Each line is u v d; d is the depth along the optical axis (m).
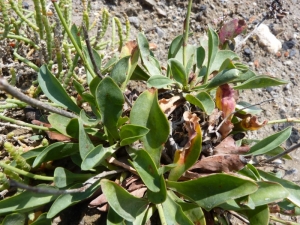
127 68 0.27
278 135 0.27
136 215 0.23
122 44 0.34
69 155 0.26
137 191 0.26
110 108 0.25
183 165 0.25
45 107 0.20
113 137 0.26
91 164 0.22
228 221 0.29
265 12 0.44
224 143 0.27
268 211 0.25
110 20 0.41
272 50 0.42
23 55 0.33
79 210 0.27
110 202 0.22
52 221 0.26
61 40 0.34
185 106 0.29
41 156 0.24
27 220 0.26
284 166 0.34
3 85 0.15
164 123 0.24
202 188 0.24
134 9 0.42
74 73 0.31
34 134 0.30
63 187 0.25
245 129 0.29
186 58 0.32
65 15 0.32
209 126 0.27
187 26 0.30
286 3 0.46
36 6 0.29
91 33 0.39
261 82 0.28
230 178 0.23
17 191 0.27
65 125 0.27
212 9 0.44
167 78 0.28
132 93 0.32
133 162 0.25
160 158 0.27
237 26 0.33
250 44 0.42
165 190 0.23
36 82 0.31
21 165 0.24
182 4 0.44
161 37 0.42
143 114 0.25
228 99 0.28
